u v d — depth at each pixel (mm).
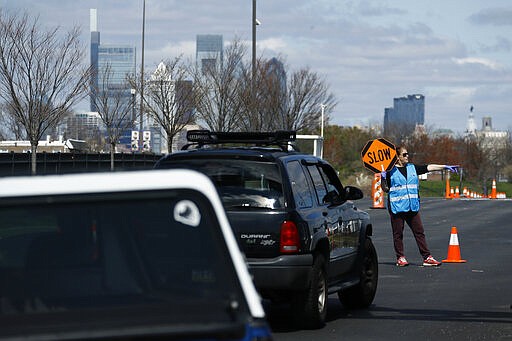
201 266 5160
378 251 24234
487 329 12781
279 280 12109
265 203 12250
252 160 12484
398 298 15883
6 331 4699
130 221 5188
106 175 5145
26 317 4895
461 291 16656
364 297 14695
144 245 5188
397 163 20906
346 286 13922
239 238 12227
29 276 5164
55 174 5223
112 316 4902
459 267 20531
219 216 5199
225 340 4781
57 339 4605
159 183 5180
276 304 15312
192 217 5195
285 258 12109
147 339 4668
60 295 5133
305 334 12422
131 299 5121
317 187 13500
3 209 5000
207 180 5254
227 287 5129
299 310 12555
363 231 14891
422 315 14031
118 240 5188
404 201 20641
